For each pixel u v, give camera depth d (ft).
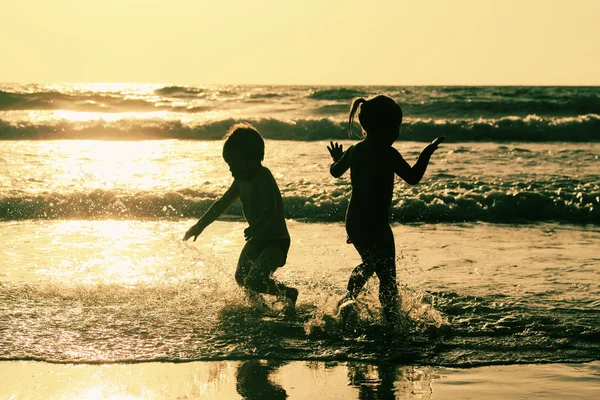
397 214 25.40
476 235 21.79
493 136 59.57
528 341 10.96
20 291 13.69
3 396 8.54
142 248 18.57
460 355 10.33
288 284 14.74
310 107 82.33
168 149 45.73
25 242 19.27
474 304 13.12
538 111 81.46
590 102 82.07
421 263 17.20
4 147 44.42
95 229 21.68
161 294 13.64
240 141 13.21
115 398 8.58
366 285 13.65
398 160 12.41
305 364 9.93
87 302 12.95
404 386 9.10
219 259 17.17
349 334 11.25
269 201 13.32
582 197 27.12
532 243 20.34
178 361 9.95
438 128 59.62
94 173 32.14
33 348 10.30
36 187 27.48
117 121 58.95
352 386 9.10
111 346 10.48
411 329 11.52
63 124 55.88
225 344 10.69
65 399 8.51
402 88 166.91
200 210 25.22
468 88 168.14
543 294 14.01
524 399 8.64
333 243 19.88
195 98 100.63
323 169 34.32
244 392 8.86
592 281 15.25
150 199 25.40
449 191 28.07
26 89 119.03
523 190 28.35
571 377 9.45
